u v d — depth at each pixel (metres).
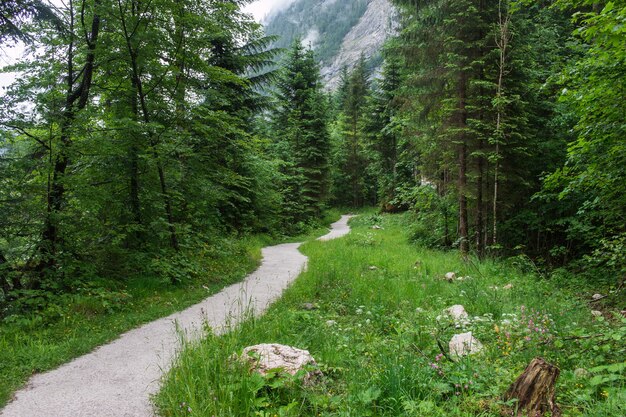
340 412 3.42
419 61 14.22
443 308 7.56
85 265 8.51
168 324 7.16
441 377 4.00
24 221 7.59
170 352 5.65
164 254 10.76
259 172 20.47
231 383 3.79
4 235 7.37
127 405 4.09
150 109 11.08
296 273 12.64
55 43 8.90
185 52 11.19
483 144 13.66
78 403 4.14
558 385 3.79
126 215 10.31
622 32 5.83
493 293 8.34
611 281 9.52
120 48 10.20
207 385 3.62
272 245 22.41
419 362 4.27
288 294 9.10
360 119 45.72
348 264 12.76
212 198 13.13
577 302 7.62
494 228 12.98
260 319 6.54
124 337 6.45
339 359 4.95
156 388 4.49
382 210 38.03
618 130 7.30
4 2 7.39
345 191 49.97
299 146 33.03
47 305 7.25
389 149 36.19
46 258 7.74
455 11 13.03
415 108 14.65
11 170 7.36
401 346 5.18
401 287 9.17
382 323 6.68
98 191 8.69
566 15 16.17
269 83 20.25
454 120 13.95
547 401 3.18
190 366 4.16
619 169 7.66
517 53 12.99
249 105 19.91
